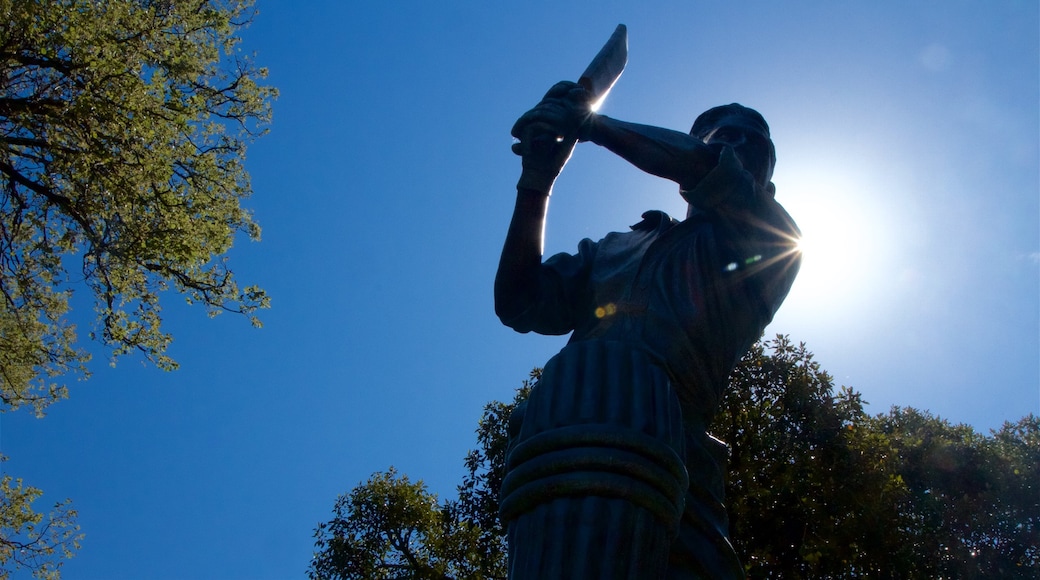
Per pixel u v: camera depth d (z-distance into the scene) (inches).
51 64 452.4
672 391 78.0
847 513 509.4
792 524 513.0
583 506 68.7
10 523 552.1
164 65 484.7
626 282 88.6
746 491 502.3
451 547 547.2
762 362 544.1
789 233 85.3
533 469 71.1
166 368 513.3
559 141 86.5
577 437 70.8
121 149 456.8
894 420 671.1
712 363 84.0
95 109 439.2
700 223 89.4
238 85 531.2
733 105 101.3
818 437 525.3
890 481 531.2
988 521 565.9
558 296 92.7
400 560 563.2
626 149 82.7
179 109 476.4
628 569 66.9
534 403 77.1
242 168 526.3
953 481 597.0
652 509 69.4
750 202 82.5
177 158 500.7
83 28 434.6
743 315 85.7
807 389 530.6
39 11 432.5
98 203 471.8
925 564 533.0
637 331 83.3
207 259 509.4
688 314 83.4
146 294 509.7
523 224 88.9
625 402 74.2
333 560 549.0
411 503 559.5
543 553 67.8
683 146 81.4
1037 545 557.6
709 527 77.8
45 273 523.2
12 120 451.8
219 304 525.0
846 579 510.0
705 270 85.4
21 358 533.3
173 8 494.0
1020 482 582.6
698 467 80.4
